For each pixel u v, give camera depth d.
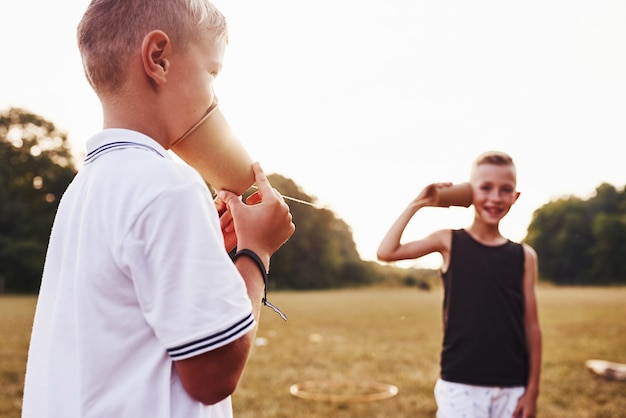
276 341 8.89
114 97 0.91
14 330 9.82
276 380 5.74
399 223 2.35
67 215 0.94
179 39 0.90
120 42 0.90
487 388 2.40
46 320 0.94
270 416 4.34
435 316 13.82
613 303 17.20
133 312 0.81
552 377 5.93
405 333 10.07
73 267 0.88
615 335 9.62
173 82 0.91
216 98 1.01
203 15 0.93
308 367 6.54
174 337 0.77
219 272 0.79
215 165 0.98
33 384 0.93
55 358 0.87
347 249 24.72
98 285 0.82
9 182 35.50
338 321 12.49
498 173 2.41
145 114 0.90
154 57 0.89
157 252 0.78
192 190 0.81
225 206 1.09
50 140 36.78
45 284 0.96
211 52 0.94
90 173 0.90
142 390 0.80
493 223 2.49
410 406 4.70
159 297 0.78
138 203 0.80
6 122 35.88
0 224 33.69
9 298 23.81
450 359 2.47
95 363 0.81
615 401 4.93
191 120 0.93
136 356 0.81
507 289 2.45
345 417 4.36
